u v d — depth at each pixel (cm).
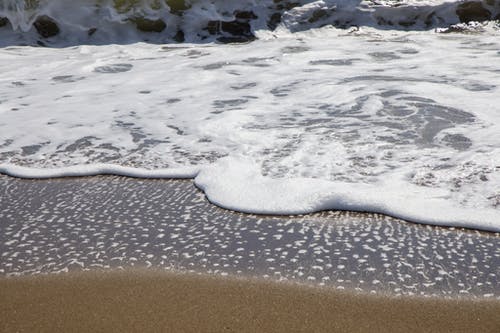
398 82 475
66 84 518
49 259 224
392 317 180
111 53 674
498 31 715
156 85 502
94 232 246
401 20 762
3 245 236
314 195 264
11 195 288
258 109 417
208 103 439
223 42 730
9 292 199
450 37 693
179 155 333
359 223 246
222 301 190
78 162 329
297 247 228
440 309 184
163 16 765
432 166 300
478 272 206
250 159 319
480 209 250
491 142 330
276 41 715
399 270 209
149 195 284
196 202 273
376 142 338
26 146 358
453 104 406
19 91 495
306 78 507
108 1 760
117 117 411
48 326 177
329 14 768
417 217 246
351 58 589
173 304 189
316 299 191
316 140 346
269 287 199
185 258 222
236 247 230
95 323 178
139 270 213
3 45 734
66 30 757
